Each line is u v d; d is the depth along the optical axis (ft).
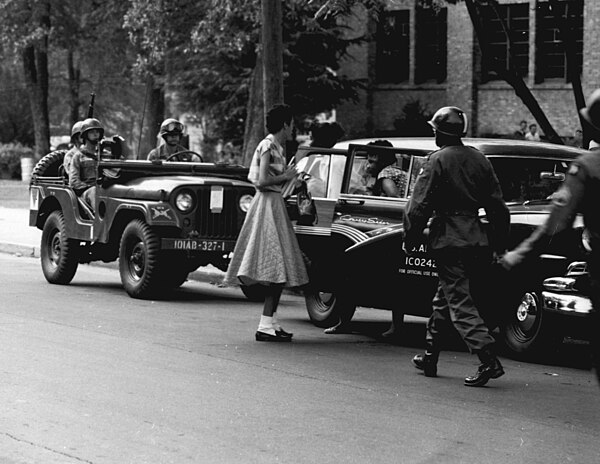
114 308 47.83
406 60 140.97
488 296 37.24
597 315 22.38
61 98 215.10
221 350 37.52
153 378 31.86
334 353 38.06
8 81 210.79
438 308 33.50
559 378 34.65
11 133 212.23
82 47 174.50
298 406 28.86
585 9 126.41
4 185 161.89
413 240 32.76
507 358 38.37
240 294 56.49
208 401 29.04
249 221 40.24
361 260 40.57
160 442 24.70
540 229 22.77
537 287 36.83
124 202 51.75
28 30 167.02
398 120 135.85
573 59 63.98
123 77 188.14
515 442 25.68
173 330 41.81
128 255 52.11
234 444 24.72
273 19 60.44
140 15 113.19
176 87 139.44
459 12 135.54
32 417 26.71
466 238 32.22
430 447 24.95
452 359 37.81
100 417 26.86
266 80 60.80
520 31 130.82
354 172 42.04
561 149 40.16
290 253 40.06
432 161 32.24
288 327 44.80
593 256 22.47
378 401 29.86
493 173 32.63
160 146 57.52
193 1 113.19
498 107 134.51
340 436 25.71
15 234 83.41
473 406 29.66
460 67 135.74
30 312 45.27
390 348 39.83
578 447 25.39
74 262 56.29
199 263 52.95
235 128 138.00
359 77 141.79
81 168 55.57
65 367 33.01
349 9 69.10
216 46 117.29
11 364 33.19
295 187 40.91
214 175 54.34
